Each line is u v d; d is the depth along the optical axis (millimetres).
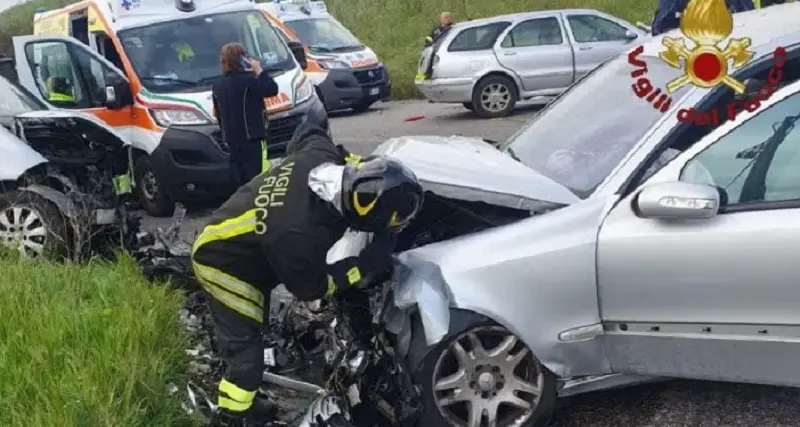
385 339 3631
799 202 3387
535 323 3549
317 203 3234
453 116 14977
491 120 14141
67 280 5191
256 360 3586
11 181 6316
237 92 7594
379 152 4285
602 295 3557
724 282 3377
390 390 3551
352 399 3590
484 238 3637
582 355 3600
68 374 3703
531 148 4387
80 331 4176
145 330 4191
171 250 5648
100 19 9406
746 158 3523
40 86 8609
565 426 3863
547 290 3535
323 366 3971
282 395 3996
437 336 3447
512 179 3770
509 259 3541
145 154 8680
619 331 3576
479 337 3607
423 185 3680
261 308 3619
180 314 4750
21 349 3986
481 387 3621
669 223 3451
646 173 3650
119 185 6648
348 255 3529
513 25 14352
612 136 3994
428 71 14734
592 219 3592
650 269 3461
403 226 3266
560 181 3961
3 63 7469
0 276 5164
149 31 9203
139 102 8664
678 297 3451
